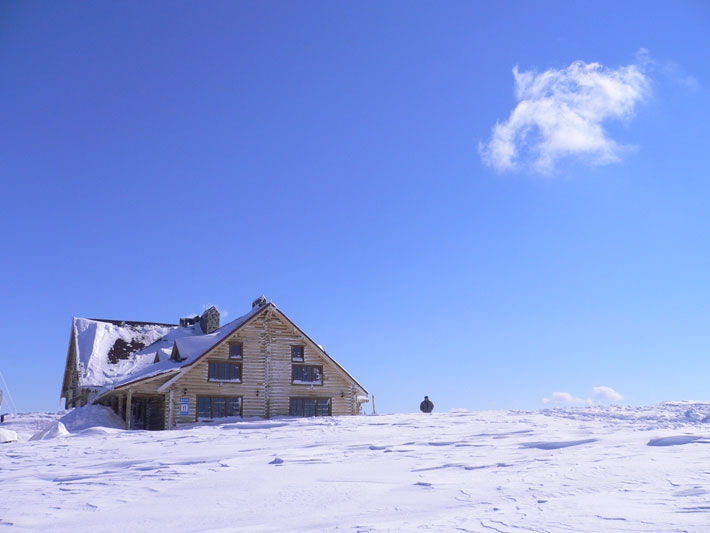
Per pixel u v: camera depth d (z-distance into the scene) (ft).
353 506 22.95
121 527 21.21
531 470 28.30
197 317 154.40
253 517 21.99
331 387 120.47
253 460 41.27
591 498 19.72
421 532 16.58
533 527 15.85
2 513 24.40
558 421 70.95
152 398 120.98
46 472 39.91
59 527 21.57
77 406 137.28
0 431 73.77
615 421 67.31
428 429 66.44
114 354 139.03
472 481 26.63
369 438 57.77
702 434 35.78
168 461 42.91
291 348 119.14
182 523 21.53
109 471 38.42
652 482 21.77
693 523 14.84
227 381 111.96
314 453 44.32
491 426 66.95
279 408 115.14
